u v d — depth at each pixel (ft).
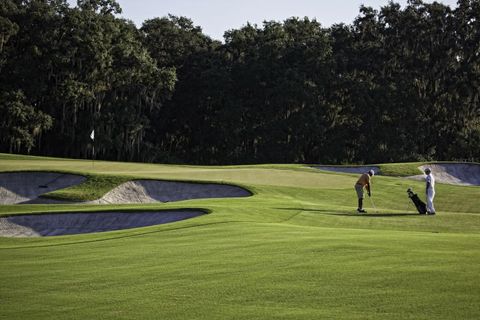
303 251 38.88
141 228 61.52
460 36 277.85
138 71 243.40
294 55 273.13
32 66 226.99
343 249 38.75
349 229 53.01
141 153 256.52
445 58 274.36
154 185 109.19
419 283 28.60
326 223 63.72
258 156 264.52
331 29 302.66
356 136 266.98
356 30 293.02
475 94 266.98
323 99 266.36
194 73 280.72
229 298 28.07
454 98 270.26
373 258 35.24
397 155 258.98
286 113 265.54
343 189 119.44
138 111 255.50
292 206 79.71
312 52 266.36
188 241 47.39
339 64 278.05
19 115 212.64
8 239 65.05
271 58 270.87
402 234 47.50
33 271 38.14
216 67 271.28
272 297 27.78
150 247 45.73
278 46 272.92
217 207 71.97
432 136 271.69
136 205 83.41
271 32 281.33
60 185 110.93
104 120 234.79
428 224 63.98
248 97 277.03
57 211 76.13
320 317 24.26
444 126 271.69
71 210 76.48
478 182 167.53
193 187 108.88
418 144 270.87
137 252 43.55
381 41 289.33
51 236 66.69
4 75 226.38
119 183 107.34
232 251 40.68
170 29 294.25
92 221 73.97
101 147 233.76
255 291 29.04
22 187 109.70
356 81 263.08
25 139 215.51
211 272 34.01
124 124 239.50
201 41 303.48
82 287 32.40
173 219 70.18
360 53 282.56
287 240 44.47
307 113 257.14
